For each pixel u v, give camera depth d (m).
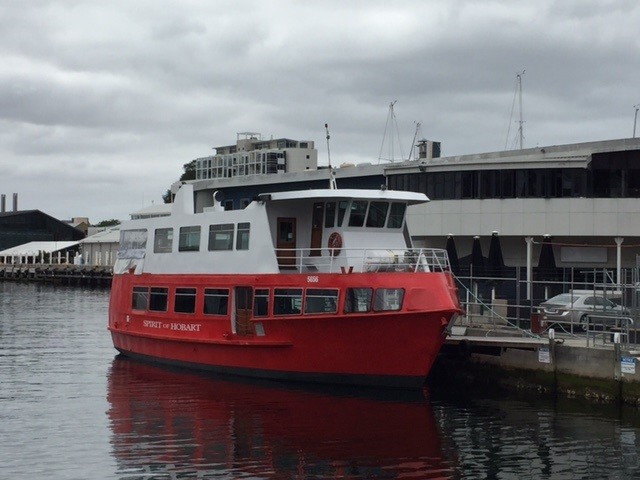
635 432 26.59
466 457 24.11
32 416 28.50
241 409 29.31
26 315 68.94
